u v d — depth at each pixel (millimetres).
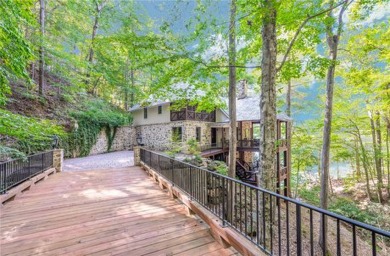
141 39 5102
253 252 2346
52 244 2826
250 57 6289
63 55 10945
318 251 6043
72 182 6328
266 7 3893
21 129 4578
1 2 3658
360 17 6227
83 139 13633
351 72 7934
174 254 2625
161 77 6188
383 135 12930
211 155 14562
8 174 4656
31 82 4629
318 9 4715
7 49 3924
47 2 13492
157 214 3875
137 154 9445
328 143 7031
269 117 4406
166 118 16594
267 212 4488
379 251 6949
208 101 7457
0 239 2945
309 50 5691
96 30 16438
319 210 1711
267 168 4402
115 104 22797
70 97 13133
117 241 2912
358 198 14023
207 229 3287
